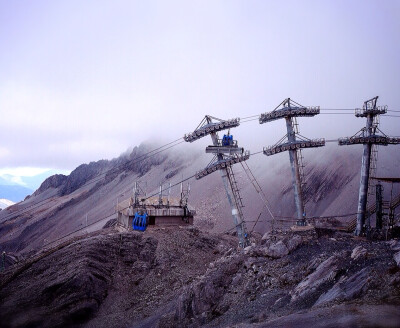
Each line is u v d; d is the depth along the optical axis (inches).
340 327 459.2
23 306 1136.2
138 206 1945.1
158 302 1158.3
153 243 1612.9
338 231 1283.2
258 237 2100.1
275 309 714.8
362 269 669.9
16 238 6756.9
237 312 793.6
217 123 1504.7
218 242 1796.3
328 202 4690.0
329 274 739.4
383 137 1235.9
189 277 1302.9
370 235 1061.1
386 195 3240.7
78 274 1243.2
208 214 5644.7
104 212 6889.8
